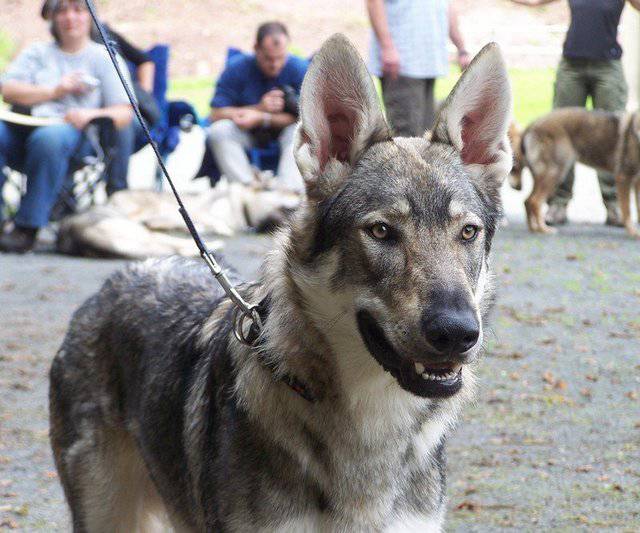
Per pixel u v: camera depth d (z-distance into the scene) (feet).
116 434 12.30
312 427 9.93
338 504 9.99
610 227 37.73
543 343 22.44
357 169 10.25
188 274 12.62
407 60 30.71
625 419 17.93
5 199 36.24
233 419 10.02
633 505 14.44
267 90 36.55
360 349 10.01
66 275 28.68
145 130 12.21
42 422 17.93
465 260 9.91
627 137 35.19
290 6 96.89
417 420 10.28
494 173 10.81
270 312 10.32
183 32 90.22
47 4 32.01
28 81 32.14
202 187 43.39
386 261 9.71
